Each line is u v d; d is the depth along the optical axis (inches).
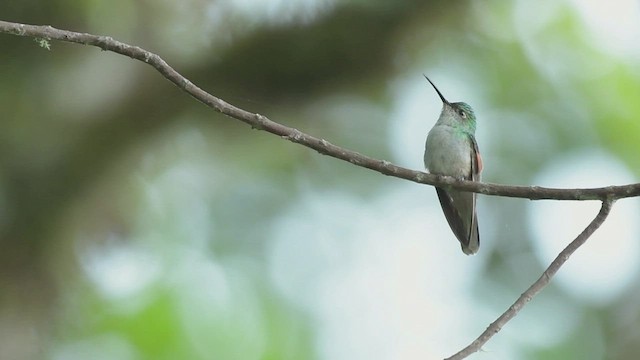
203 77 498.9
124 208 531.2
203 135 534.0
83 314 513.3
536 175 579.5
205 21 509.7
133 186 537.3
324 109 520.7
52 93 497.0
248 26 498.6
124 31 514.6
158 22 518.0
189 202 600.1
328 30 489.4
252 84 499.8
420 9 497.0
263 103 504.4
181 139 529.0
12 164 487.8
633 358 514.6
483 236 550.6
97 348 509.0
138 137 512.4
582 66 621.0
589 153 588.7
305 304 565.9
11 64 485.1
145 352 517.0
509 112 606.2
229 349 534.0
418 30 504.1
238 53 494.3
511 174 577.6
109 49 216.4
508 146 589.9
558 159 587.2
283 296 569.3
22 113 492.1
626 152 589.6
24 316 486.0
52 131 497.0
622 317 532.7
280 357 539.5
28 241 490.3
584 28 619.5
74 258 508.1
